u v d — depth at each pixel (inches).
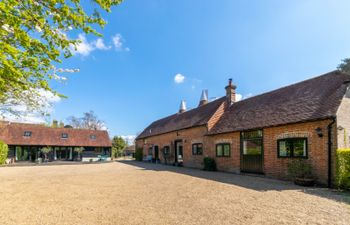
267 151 481.7
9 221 198.8
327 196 280.8
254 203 247.9
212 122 714.2
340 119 360.2
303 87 524.4
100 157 1365.7
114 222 192.2
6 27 131.3
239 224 183.0
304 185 362.3
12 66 135.9
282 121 447.5
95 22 166.1
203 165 704.4
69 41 162.1
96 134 1515.7
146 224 186.1
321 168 369.7
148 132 1283.2
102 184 392.8
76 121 2065.7
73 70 203.9
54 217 208.7
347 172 321.1
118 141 2031.3
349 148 361.7
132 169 693.9
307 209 223.0
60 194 311.0
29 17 135.6
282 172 439.8
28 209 236.7
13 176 530.0
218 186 357.4
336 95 395.9
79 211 227.0
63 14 149.6
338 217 198.1
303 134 405.7
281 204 242.8
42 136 1311.5
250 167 526.9
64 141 1353.3
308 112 412.2
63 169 730.2
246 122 567.5
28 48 144.9
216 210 222.5
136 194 303.7
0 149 999.0
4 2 118.3
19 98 237.9
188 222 189.2
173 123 1037.8
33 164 1008.2
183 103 1176.8
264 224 182.7
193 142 784.3
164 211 221.6
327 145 363.9
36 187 368.8
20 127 1299.2
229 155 601.6
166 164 951.0
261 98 642.2
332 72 489.4
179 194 299.0
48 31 147.6
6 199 283.0
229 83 781.9
